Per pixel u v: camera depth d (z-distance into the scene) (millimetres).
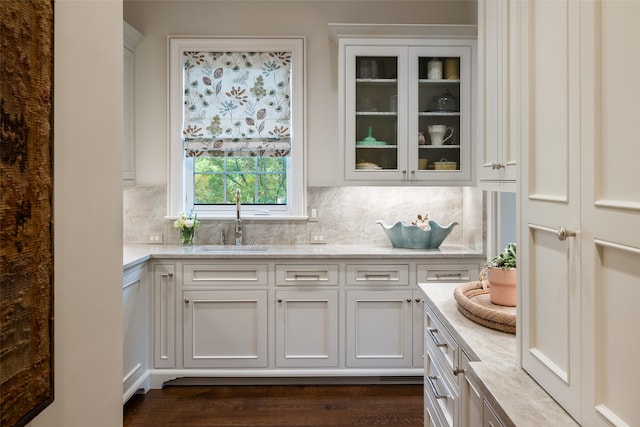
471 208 3508
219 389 3221
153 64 3695
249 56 3670
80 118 963
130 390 2932
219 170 3807
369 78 3373
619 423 807
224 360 3223
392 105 3404
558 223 1030
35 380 781
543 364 1105
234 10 3689
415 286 3221
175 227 3580
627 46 787
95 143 1026
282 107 3670
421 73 3379
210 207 3799
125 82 3492
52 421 876
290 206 3752
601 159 869
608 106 844
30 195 759
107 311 1097
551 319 1079
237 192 3598
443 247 3535
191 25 3695
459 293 1820
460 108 3373
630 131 781
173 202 3709
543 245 1124
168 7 3686
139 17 3684
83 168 977
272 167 3801
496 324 1543
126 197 3719
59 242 890
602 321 871
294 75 3672
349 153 3375
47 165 810
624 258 802
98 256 1049
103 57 1061
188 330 3215
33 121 766
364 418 2799
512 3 1850
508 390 1116
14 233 715
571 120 974
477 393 1323
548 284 1096
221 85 3670
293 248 3520
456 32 3336
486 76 2186
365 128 3412
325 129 3711
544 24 1111
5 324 695
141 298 3121
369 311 3232
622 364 809
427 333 2098
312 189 3709
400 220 3732
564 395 1008
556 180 1052
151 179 3721
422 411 2885
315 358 3232
